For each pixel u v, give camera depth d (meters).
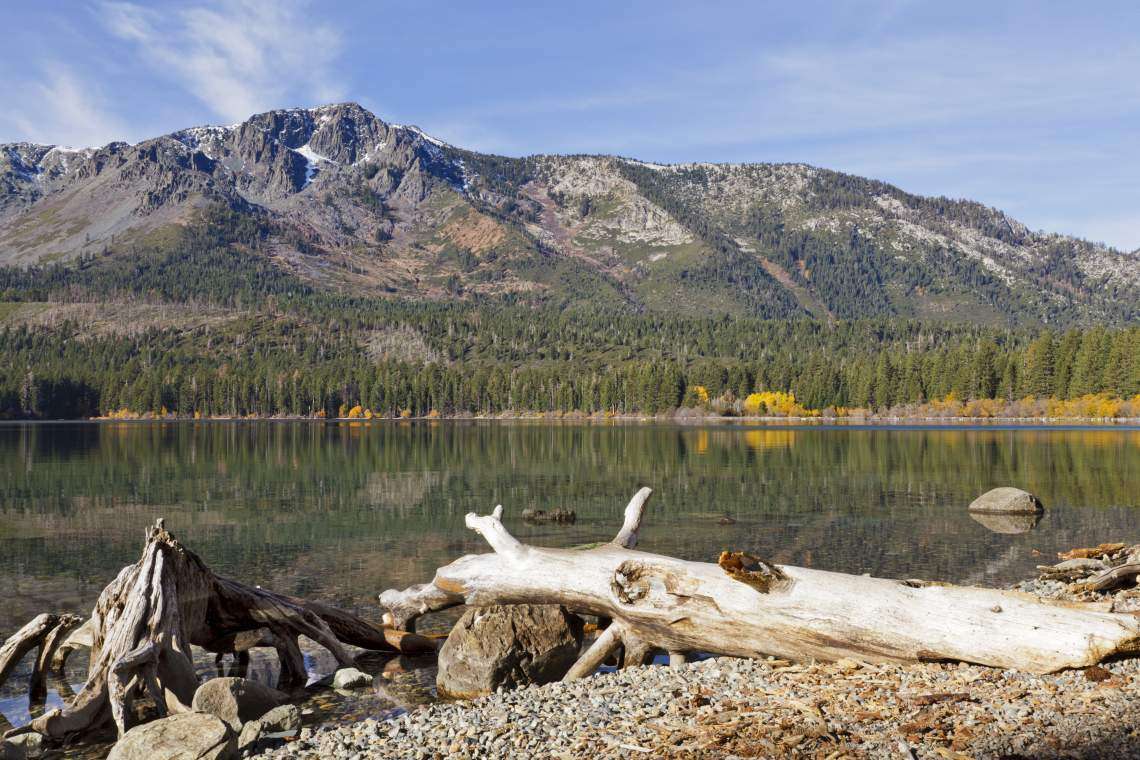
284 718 10.70
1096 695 8.27
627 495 39.84
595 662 11.86
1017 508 31.48
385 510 34.53
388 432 133.00
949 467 54.62
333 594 18.75
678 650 11.71
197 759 9.09
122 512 34.03
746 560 10.55
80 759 10.22
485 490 42.62
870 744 7.43
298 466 59.59
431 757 8.47
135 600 11.76
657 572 11.33
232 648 14.04
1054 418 151.62
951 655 9.48
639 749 7.85
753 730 8.02
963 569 20.53
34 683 12.49
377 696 12.19
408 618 14.60
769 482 45.28
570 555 12.34
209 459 67.25
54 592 19.36
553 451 77.19
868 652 9.92
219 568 21.97
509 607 12.51
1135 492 38.53
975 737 7.44
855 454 69.19
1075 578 17.06
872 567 20.92
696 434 116.50
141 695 11.61
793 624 10.23
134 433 129.12
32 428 155.25
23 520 31.67
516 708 9.87
